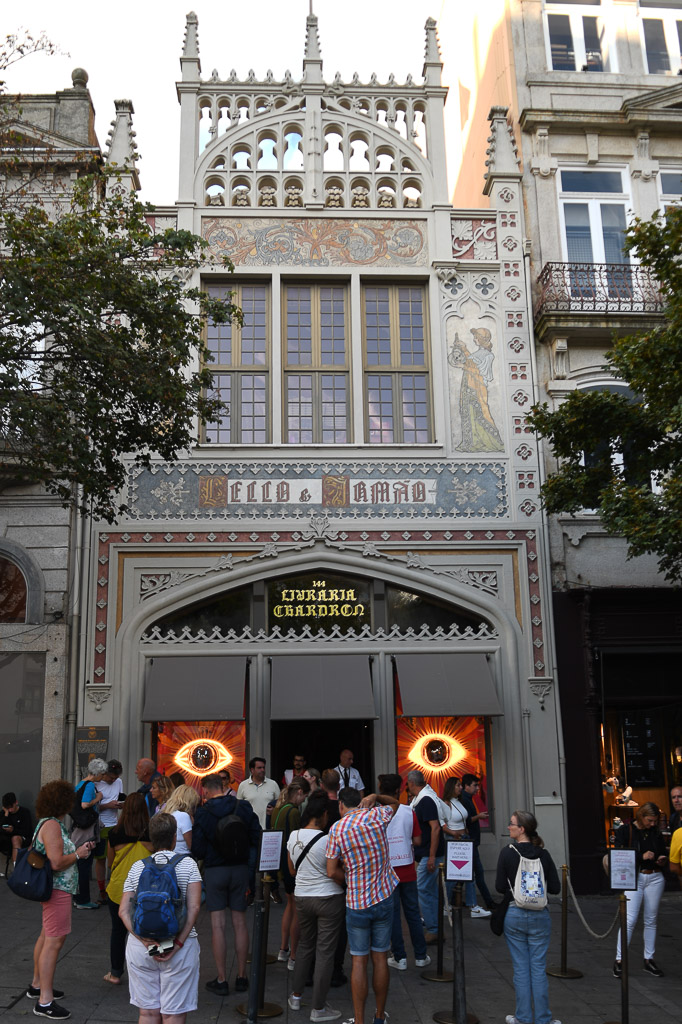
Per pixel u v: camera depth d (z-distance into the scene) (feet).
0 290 36.50
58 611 48.96
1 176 46.52
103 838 38.63
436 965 32.53
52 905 25.84
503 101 63.82
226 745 49.34
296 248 55.67
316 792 28.58
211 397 53.62
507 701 50.14
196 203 55.83
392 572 51.37
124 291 38.78
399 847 31.91
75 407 38.65
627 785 51.39
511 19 62.49
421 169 57.72
